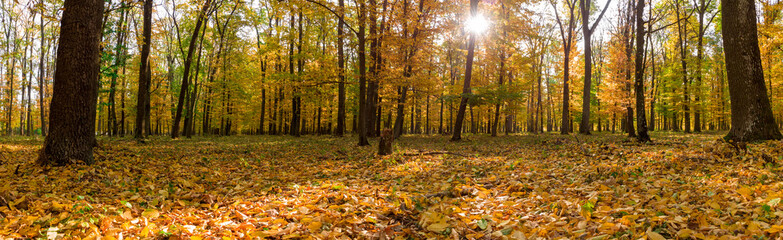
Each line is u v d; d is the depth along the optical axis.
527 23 19.80
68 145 6.05
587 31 20.64
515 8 18.75
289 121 32.06
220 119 31.20
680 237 2.46
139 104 14.91
